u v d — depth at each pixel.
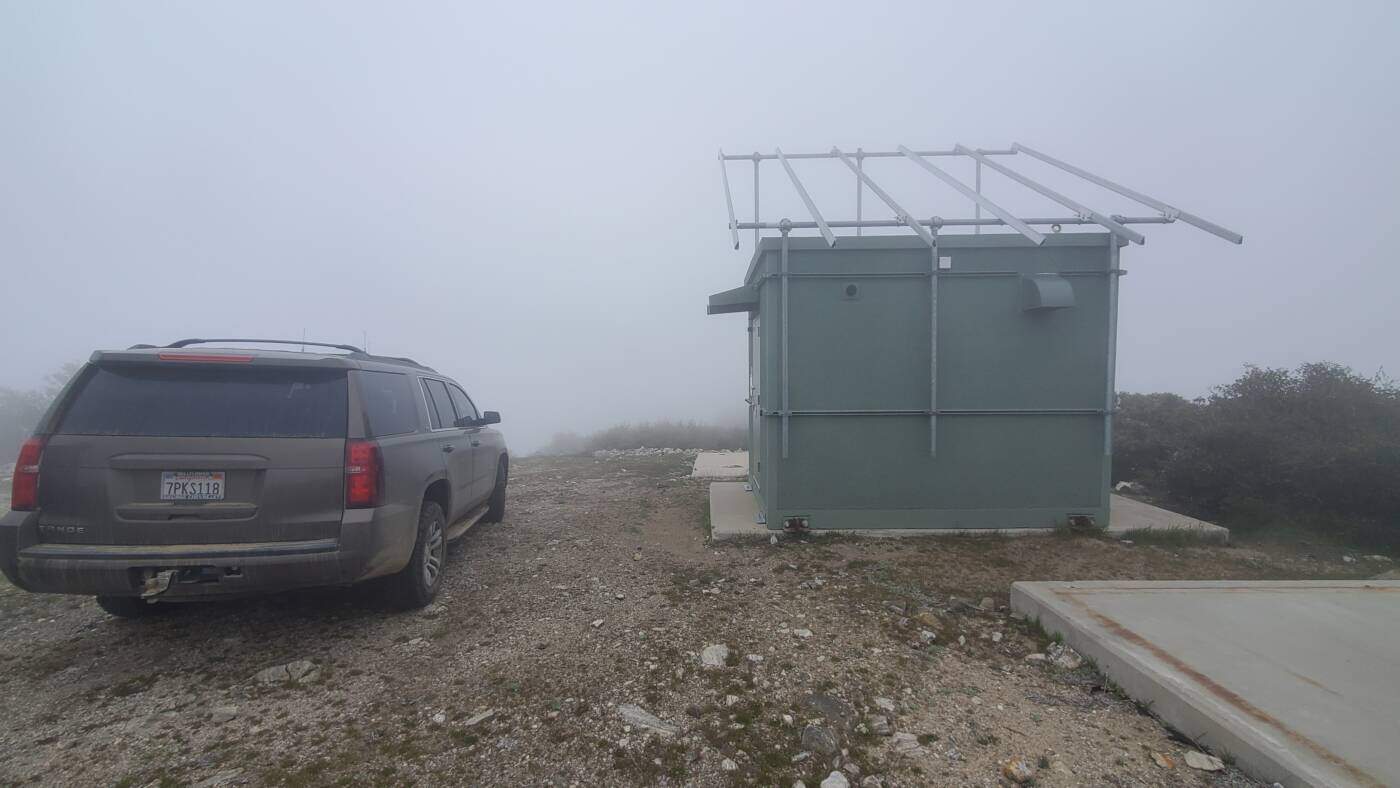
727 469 11.05
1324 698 3.05
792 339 6.49
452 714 3.37
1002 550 6.02
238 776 2.88
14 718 3.37
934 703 3.44
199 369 4.02
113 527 3.73
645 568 5.73
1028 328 6.42
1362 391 7.71
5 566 3.69
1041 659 3.88
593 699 3.49
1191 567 5.62
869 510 6.52
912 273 6.43
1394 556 6.01
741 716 3.31
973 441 6.48
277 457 3.88
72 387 3.90
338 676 3.78
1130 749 2.98
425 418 5.29
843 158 7.92
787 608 4.73
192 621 4.58
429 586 4.91
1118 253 6.35
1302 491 6.74
